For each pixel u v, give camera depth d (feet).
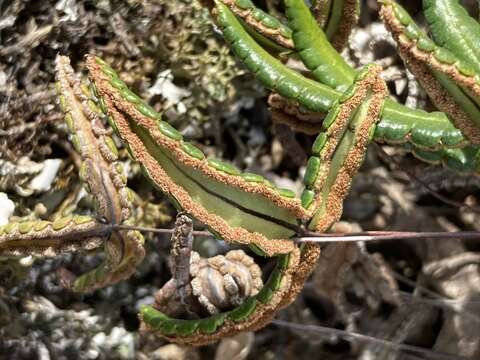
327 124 0.27
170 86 0.39
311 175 0.28
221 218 0.27
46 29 0.36
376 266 0.39
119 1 0.37
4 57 0.36
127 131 0.25
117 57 0.38
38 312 0.37
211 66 0.39
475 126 0.26
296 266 0.28
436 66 0.24
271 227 0.28
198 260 0.33
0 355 0.36
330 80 0.32
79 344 0.38
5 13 0.36
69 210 0.37
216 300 0.33
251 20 0.32
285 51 0.33
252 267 0.34
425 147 0.29
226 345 0.38
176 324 0.31
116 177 0.28
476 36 0.28
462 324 0.39
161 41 0.38
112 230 0.29
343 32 0.34
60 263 0.38
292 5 0.32
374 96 0.27
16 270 0.37
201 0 0.33
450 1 0.28
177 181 0.26
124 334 0.39
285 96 0.32
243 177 0.26
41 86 0.36
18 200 0.36
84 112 0.28
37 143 0.37
